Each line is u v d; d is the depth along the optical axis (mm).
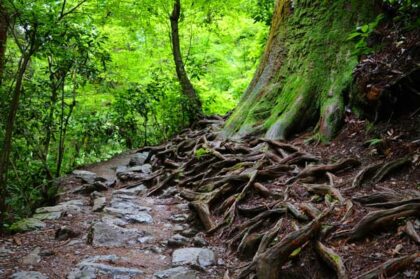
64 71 8352
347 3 7805
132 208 6477
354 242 3816
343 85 6984
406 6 6246
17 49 8758
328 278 3605
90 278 4062
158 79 12539
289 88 7844
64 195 7668
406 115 5844
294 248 3723
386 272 3170
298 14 8414
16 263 4477
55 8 6516
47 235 5438
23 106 7949
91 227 5387
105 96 12578
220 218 5484
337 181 5117
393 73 5984
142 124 12938
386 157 5340
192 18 14664
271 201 5227
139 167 9258
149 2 12047
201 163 7453
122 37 13336
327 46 7703
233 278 4016
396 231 3752
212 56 16656
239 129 8117
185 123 12633
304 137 7090
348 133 6418
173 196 7059
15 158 8070
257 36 14953
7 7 5793
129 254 4816
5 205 7281
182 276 4094
